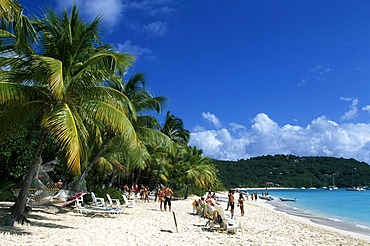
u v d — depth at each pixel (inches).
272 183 6220.5
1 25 405.4
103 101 498.6
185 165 1701.5
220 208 586.9
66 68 478.6
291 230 722.2
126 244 400.5
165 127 1663.4
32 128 533.3
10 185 792.9
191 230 569.9
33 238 381.1
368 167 7175.2
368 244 588.7
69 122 410.3
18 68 472.7
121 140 689.0
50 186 713.6
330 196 3371.1
